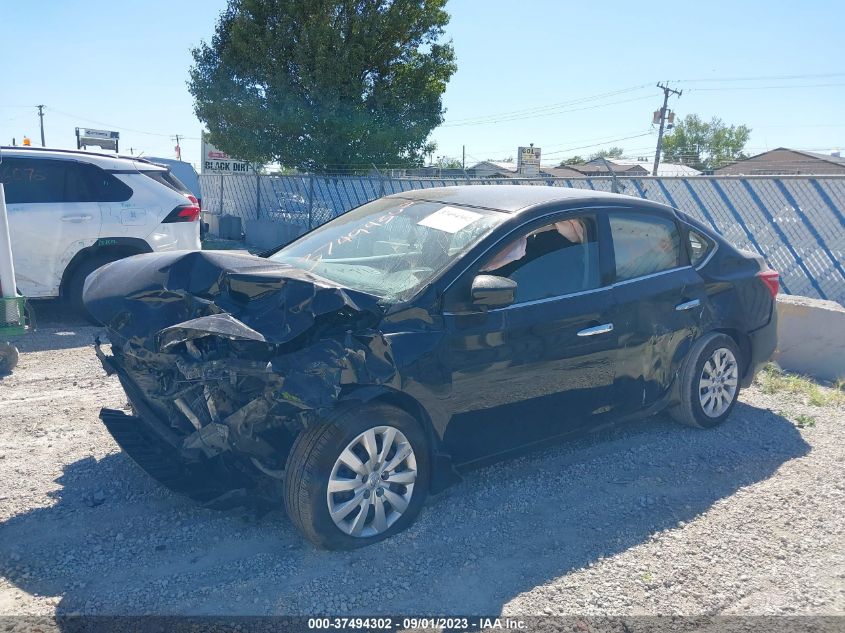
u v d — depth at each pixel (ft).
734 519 13.61
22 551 11.85
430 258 13.62
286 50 79.00
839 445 17.42
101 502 13.58
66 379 21.16
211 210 79.15
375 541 12.30
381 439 12.16
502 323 13.32
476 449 13.48
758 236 35.58
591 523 13.34
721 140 282.56
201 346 11.37
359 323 12.05
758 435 17.90
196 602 10.64
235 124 80.89
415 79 83.10
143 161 30.17
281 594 10.88
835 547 12.70
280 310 11.39
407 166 84.89
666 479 15.24
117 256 28.32
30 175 26.71
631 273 15.87
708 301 17.34
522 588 11.25
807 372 23.85
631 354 15.58
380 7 79.77
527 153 118.32
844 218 32.48
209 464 12.46
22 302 21.58
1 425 17.24
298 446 11.51
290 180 66.44
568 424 14.88
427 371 12.31
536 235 14.40
